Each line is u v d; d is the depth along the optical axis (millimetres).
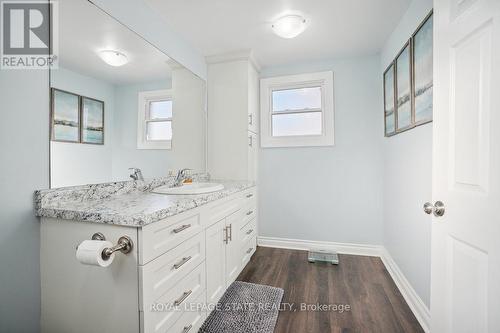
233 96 2477
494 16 717
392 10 1725
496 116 714
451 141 915
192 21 1871
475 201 794
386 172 2307
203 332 1383
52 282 1036
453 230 899
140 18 1616
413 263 1639
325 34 2070
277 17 1812
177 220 1142
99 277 964
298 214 2742
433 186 1013
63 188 1158
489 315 733
